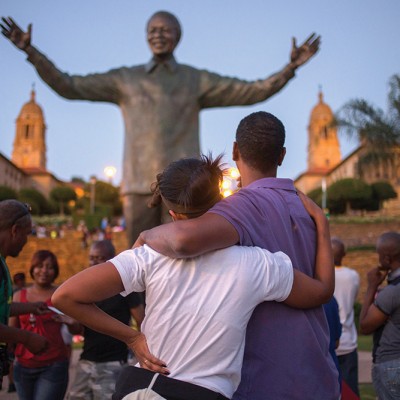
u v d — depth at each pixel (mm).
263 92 5961
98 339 4141
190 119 6160
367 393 6887
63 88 5984
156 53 6105
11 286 3191
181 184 2156
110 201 66688
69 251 31156
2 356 3127
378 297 3635
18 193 60062
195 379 1953
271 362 2129
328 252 2350
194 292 2010
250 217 2193
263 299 2098
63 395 4375
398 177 22312
